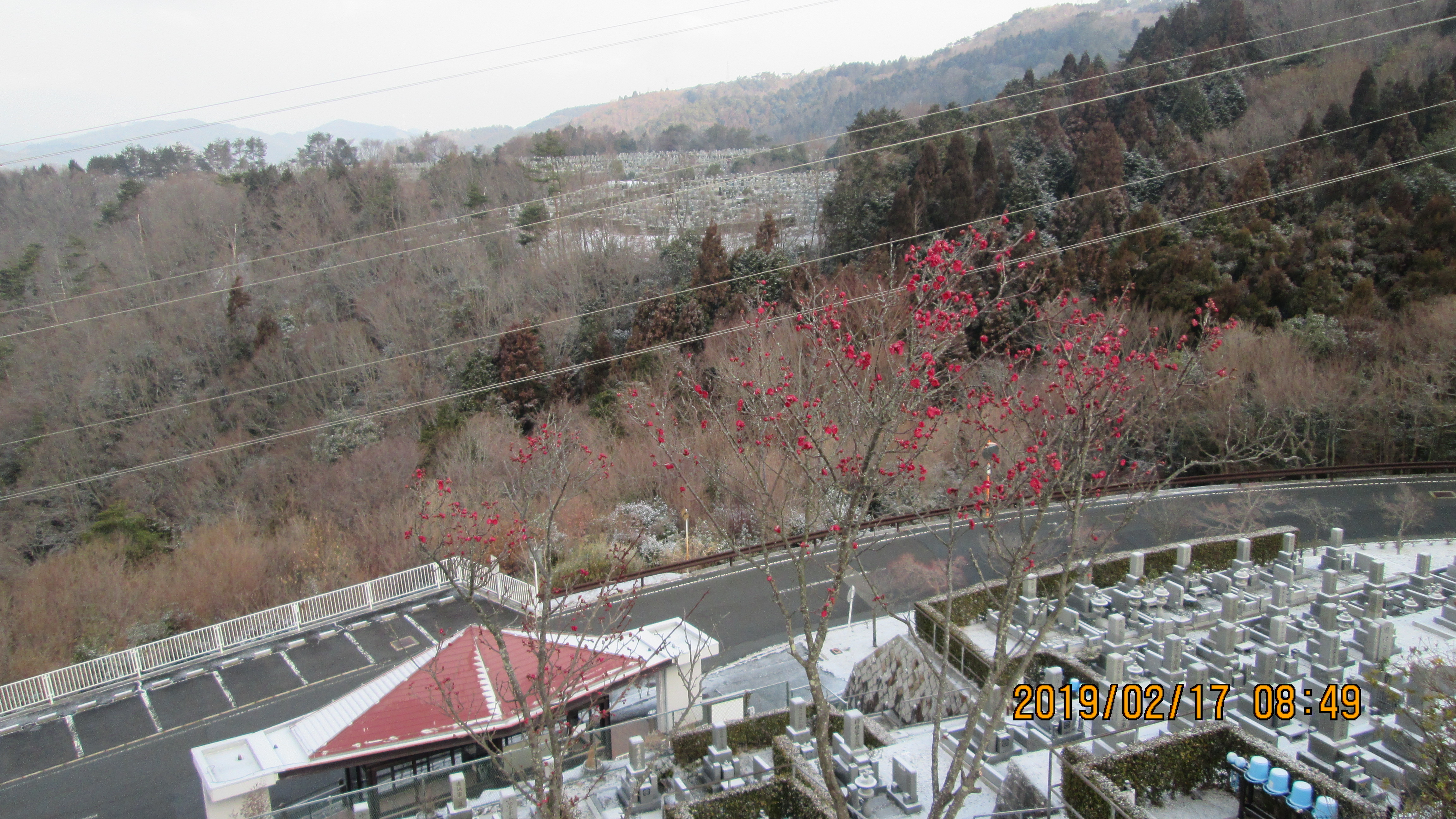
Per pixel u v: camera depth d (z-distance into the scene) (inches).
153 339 1750.7
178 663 957.2
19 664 1077.8
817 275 1534.2
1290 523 1179.9
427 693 620.4
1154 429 840.9
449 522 836.6
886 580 1030.4
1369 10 2292.1
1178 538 1127.0
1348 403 1341.0
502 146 3191.4
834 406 439.5
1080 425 392.5
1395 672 606.9
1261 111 2085.4
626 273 1971.0
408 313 1835.6
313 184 2326.5
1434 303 1391.5
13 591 1244.5
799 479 708.7
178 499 1494.8
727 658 890.7
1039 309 520.7
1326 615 722.8
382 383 1679.4
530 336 1643.7
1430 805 418.0
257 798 574.2
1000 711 358.3
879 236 1818.4
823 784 551.5
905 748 615.5
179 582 1220.5
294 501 1414.9
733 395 623.5
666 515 1256.2
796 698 706.8
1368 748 522.6
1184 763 495.5
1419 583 840.3
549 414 860.0
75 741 812.6
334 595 1055.0
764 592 1058.1
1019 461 430.3
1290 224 1637.6
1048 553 962.1
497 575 1061.8
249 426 1625.2
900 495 524.1
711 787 598.9
